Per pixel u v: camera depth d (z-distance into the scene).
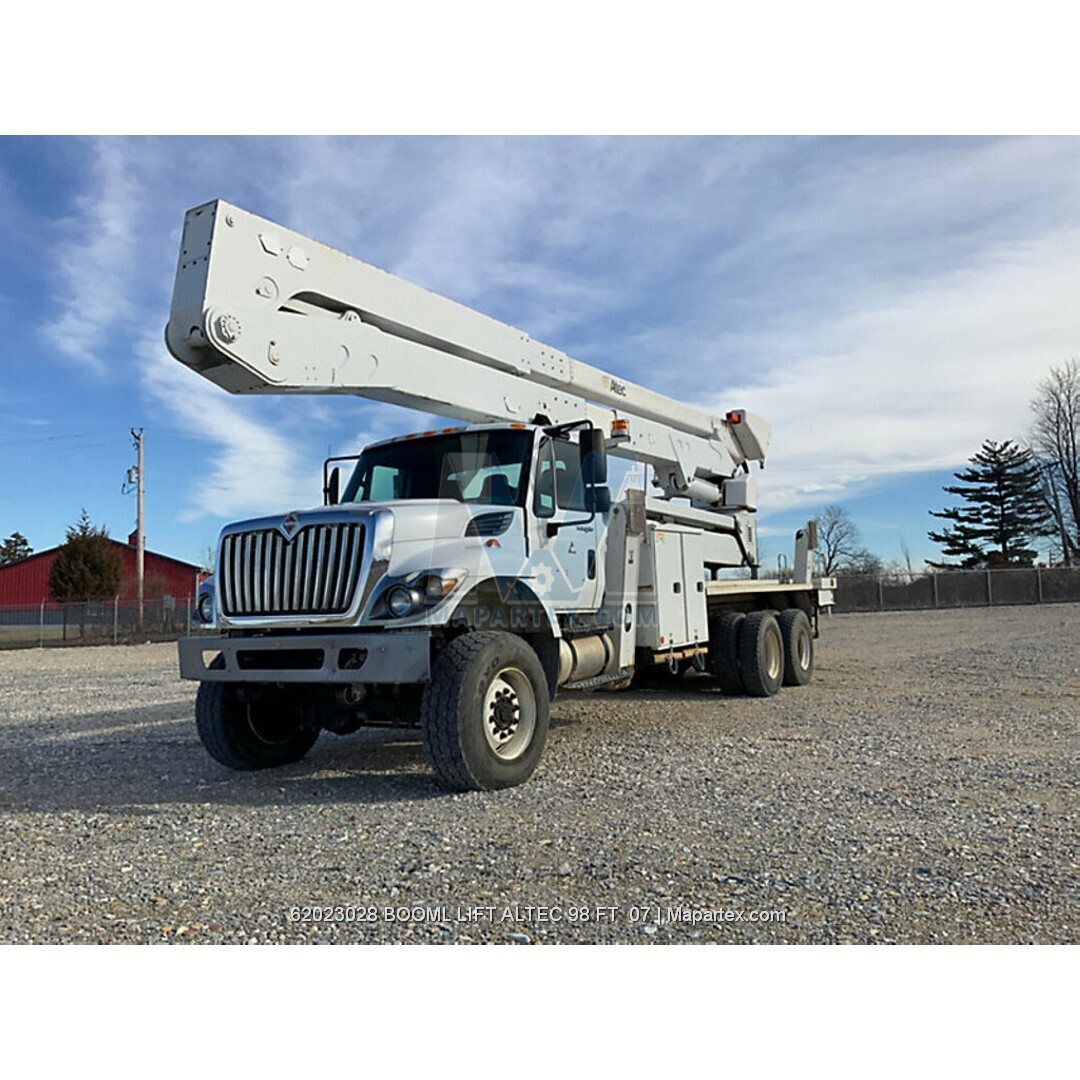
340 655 5.80
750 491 12.14
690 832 4.82
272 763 7.14
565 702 10.51
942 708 9.35
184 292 5.66
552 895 3.91
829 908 3.69
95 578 39.06
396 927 3.62
